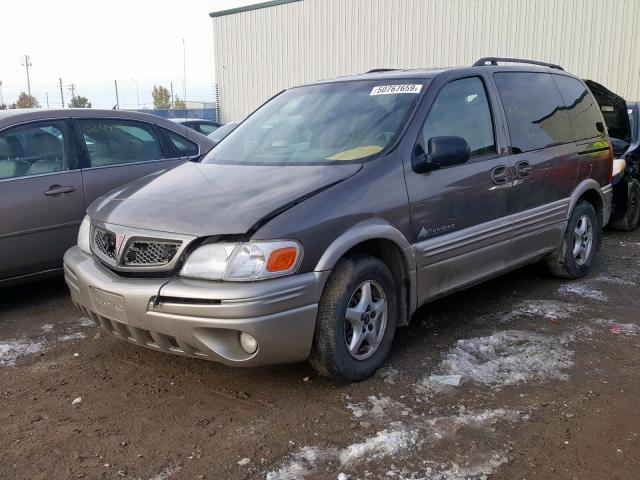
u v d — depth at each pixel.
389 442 3.02
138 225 3.49
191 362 4.06
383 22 20.66
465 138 4.38
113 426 3.28
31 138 5.29
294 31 23.08
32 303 5.41
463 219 4.25
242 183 3.76
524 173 4.76
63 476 2.84
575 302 5.15
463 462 2.87
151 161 5.99
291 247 3.25
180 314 3.22
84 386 3.76
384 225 3.68
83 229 4.05
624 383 3.66
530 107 5.09
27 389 3.74
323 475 2.79
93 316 3.72
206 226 3.29
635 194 8.05
